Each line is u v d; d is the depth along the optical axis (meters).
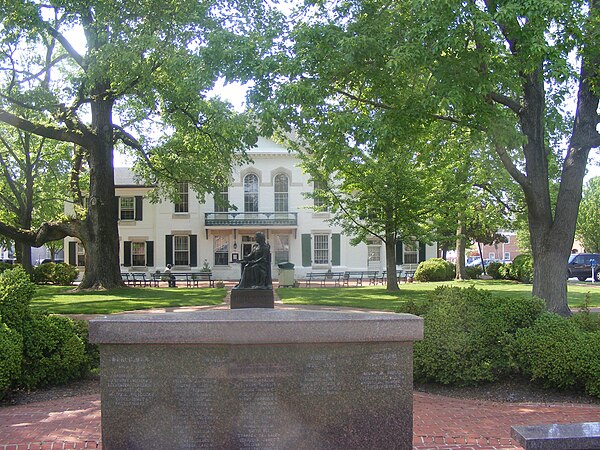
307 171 25.33
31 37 20.05
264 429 4.65
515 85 10.37
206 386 4.66
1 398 7.24
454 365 7.71
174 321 4.62
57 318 8.52
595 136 11.95
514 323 8.14
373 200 24.80
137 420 4.64
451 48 9.94
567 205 12.02
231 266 40.56
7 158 35.09
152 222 40.66
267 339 4.60
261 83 11.30
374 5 11.61
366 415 4.70
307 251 40.53
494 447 5.43
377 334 4.66
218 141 23.22
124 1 18.97
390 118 11.31
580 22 10.16
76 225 25.91
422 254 41.28
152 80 20.08
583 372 7.33
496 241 43.94
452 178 23.84
